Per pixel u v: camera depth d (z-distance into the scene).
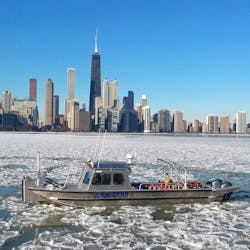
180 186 17.11
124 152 44.72
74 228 13.76
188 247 11.95
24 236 12.90
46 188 16.27
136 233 13.30
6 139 76.56
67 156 38.72
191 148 53.97
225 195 17.48
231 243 12.38
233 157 39.88
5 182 22.30
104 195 15.96
